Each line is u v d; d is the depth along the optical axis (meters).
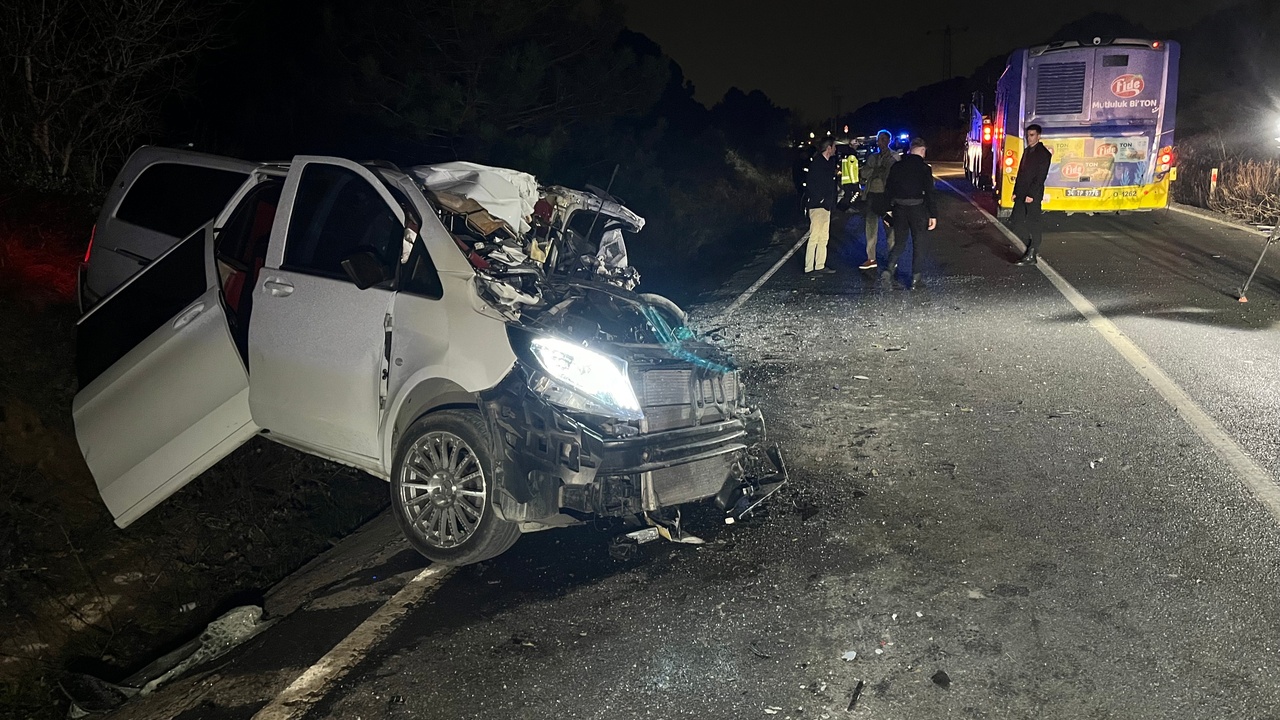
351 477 7.04
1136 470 5.89
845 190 21.80
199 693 4.07
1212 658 3.83
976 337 9.86
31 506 5.86
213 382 5.48
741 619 4.29
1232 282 12.61
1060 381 8.02
